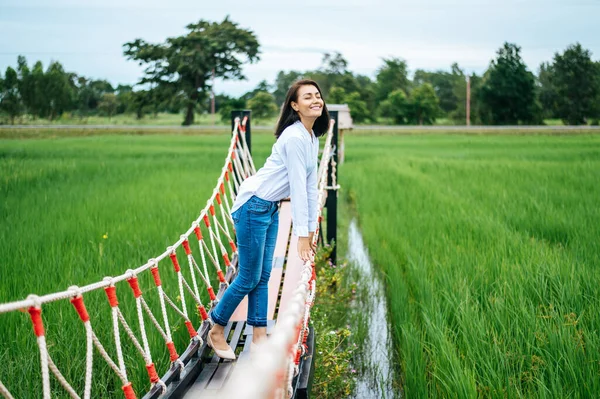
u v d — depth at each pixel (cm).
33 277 698
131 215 1084
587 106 6125
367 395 600
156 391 380
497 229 981
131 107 6234
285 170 418
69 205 1179
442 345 564
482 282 718
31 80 6500
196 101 6153
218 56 6156
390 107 6400
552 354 531
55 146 2914
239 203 429
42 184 1488
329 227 931
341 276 841
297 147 407
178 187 1443
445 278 744
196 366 434
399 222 1133
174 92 6119
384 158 2455
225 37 6147
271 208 428
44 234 932
